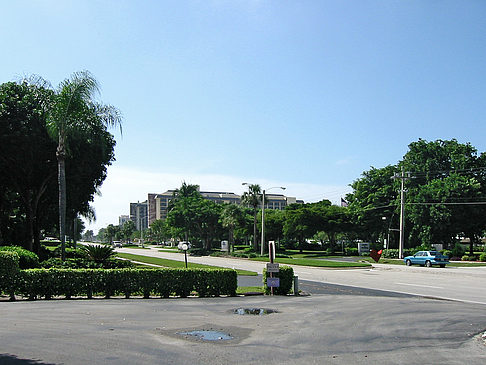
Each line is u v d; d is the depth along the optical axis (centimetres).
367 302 1641
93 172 3766
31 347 823
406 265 4359
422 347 895
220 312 1347
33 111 3088
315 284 2511
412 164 6525
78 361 733
